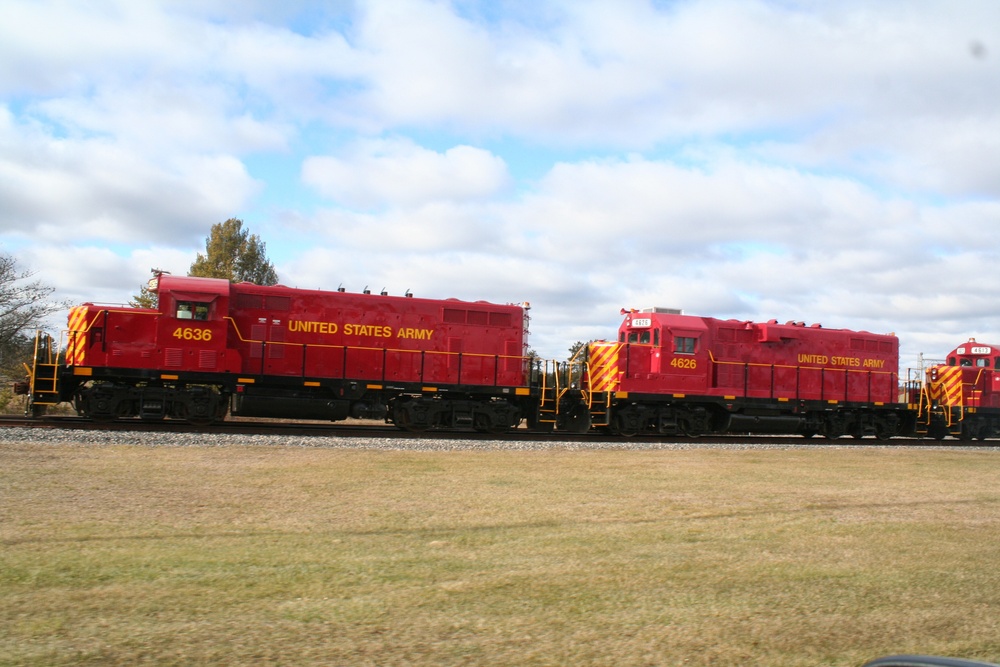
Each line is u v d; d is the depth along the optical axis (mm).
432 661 5113
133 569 6922
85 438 15812
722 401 24484
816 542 8758
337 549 7867
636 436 23484
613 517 9883
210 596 6270
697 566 7566
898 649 5570
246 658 5070
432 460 15156
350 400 21250
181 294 20031
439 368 22250
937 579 7336
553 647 5418
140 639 5340
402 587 6648
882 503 11609
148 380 20031
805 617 6184
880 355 27469
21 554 7281
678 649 5453
